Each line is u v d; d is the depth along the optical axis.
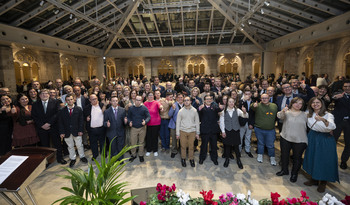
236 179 3.23
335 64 10.59
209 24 14.48
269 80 9.30
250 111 4.01
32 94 3.86
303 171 3.50
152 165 3.78
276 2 9.91
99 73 18.72
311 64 12.75
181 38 17.70
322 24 10.00
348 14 8.45
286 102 3.94
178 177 3.32
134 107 3.93
